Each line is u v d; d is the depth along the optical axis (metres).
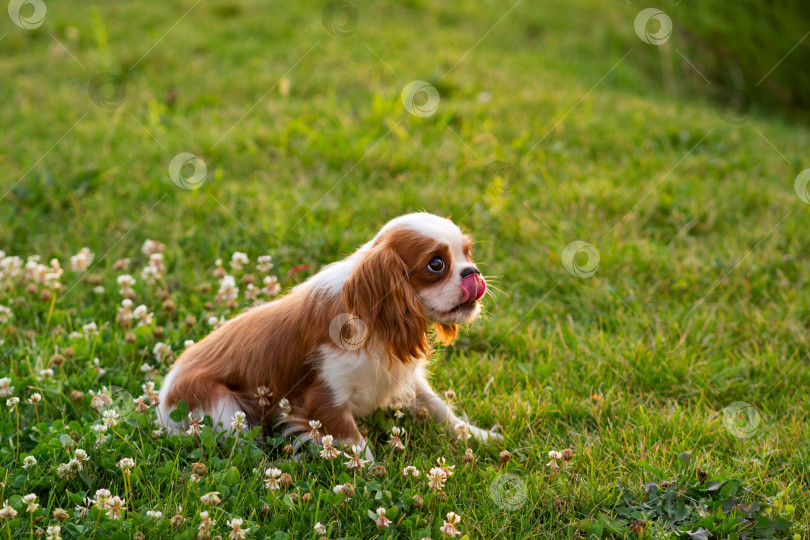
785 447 3.16
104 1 9.99
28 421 3.24
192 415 3.05
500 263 4.80
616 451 3.15
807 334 4.09
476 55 8.66
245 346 3.12
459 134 6.61
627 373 3.75
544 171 5.94
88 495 2.78
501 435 3.26
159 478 2.79
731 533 2.57
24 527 2.56
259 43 8.84
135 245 4.93
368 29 9.21
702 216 5.41
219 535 2.46
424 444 3.22
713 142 6.79
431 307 2.90
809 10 7.69
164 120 6.85
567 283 4.61
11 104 7.34
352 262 3.06
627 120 7.11
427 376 3.67
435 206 5.32
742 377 3.77
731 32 8.24
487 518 2.69
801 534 2.64
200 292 4.29
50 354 3.72
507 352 4.05
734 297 4.52
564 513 2.76
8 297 4.21
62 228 5.12
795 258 4.83
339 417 2.97
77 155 6.04
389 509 2.66
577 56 9.26
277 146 6.32
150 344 3.86
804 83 8.09
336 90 7.59
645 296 4.50
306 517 2.66
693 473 2.95
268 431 3.19
